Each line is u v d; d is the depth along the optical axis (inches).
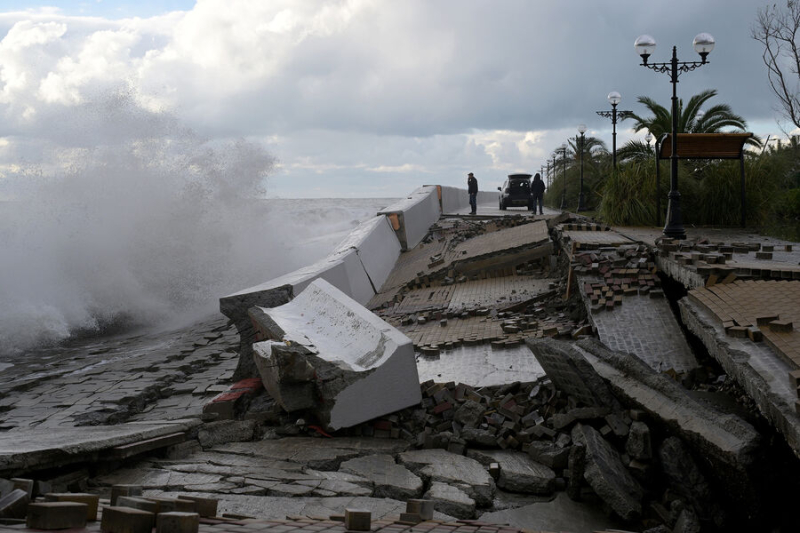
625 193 689.0
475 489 214.5
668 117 999.6
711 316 264.8
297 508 190.4
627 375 236.2
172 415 307.9
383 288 644.7
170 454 237.6
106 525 102.0
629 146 1045.2
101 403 325.4
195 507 131.6
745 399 235.8
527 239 587.2
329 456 237.9
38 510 97.9
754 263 324.5
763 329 227.0
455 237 786.2
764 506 187.3
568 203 1800.0
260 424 269.9
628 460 213.2
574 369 235.1
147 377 375.9
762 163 690.8
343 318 313.9
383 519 150.2
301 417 269.6
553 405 261.6
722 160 696.4
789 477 189.3
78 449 204.2
